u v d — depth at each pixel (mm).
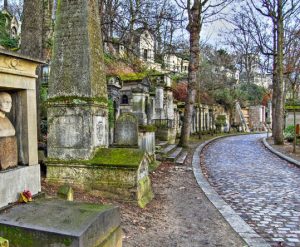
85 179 6750
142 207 6305
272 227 5637
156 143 16234
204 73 36031
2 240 2475
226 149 19984
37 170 3740
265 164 13727
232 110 44375
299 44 23359
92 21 7422
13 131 3469
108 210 3125
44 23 11352
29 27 8719
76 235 2543
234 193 8336
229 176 10867
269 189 8797
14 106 3654
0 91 3539
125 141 10430
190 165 12695
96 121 7172
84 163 6738
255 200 7574
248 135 36594
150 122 17734
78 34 7141
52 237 2600
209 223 5676
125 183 6430
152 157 12164
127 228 4906
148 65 30641
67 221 2797
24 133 3625
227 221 5777
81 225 2713
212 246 4605
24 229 2688
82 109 6965
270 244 4836
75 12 7188
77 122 6980
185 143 18172
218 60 39281
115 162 6559
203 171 11773
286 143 22422
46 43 11430
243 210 6727
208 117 35875
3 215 2945
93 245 2764
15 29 20125
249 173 11453
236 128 44344
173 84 32781
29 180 3576
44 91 12117
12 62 3283
